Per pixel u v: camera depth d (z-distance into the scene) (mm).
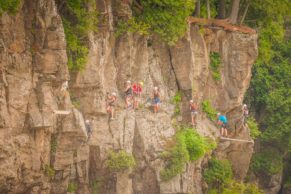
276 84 149250
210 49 123438
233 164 126188
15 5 90125
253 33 125250
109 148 103688
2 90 88000
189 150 113062
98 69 102125
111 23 105625
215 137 121000
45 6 93938
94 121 102812
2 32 88625
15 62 90188
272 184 150000
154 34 113938
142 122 108875
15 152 89688
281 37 136125
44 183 95062
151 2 111312
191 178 111750
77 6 100000
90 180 103875
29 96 92188
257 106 151000
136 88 109062
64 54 94625
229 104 124500
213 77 123438
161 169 108938
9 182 89438
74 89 101125
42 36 93500
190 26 118812
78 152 100188
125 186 104938
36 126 92125
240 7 130625
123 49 108375
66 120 96312
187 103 116750
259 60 133625
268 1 127750
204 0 125562
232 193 120938
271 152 150750
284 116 148125
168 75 116250
